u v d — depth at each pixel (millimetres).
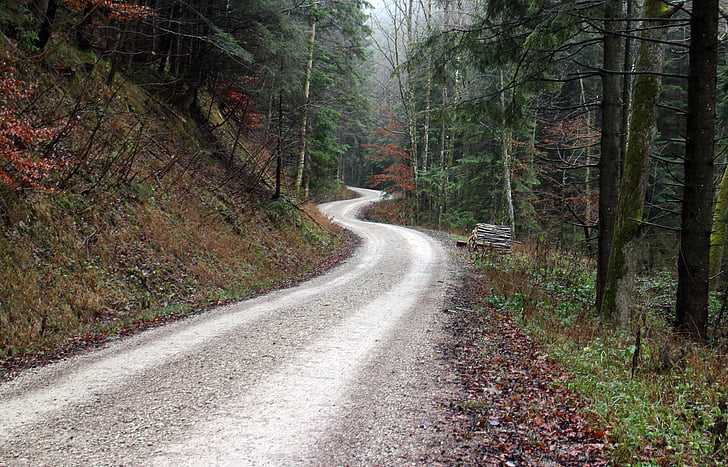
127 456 4207
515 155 28547
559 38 9289
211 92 22375
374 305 10930
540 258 16797
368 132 52781
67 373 6293
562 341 8164
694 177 8305
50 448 4316
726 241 16047
